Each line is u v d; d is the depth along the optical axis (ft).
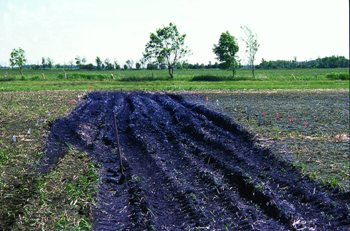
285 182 40.01
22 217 31.42
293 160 46.47
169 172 43.83
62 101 98.89
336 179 40.29
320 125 68.74
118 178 42.78
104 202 36.42
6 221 31.07
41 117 72.74
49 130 62.18
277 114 76.59
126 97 111.86
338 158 47.91
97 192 37.11
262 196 36.06
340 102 100.83
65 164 45.09
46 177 39.99
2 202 34.42
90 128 67.21
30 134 59.00
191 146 55.62
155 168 46.29
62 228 29.55
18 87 142.10
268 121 71.67
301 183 39.68
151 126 68.28
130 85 154.20
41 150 50.37
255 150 52.49
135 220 32.63
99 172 43.32
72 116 75.87
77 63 345.92
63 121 69.46
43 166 44.75
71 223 30.48
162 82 169.27
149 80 183.52
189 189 38.50
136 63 362.74
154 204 35.88
